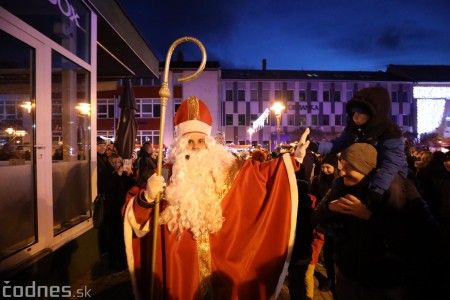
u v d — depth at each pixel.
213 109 31.34
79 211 4.68
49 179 3.70
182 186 2.18
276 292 2.26
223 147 2.49
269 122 34.16
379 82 34.66
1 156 3.10
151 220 2.22
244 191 2.37
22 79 3.36
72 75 4.51
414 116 34.72
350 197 1.90
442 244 1.79
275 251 2.29
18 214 3.25
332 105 34.72
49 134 3.71
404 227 1.84
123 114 5.76
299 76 35.78
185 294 2.10
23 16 3.37
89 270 4.77
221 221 2.21
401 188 1.88
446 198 3.91
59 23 4.06
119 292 4.11
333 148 2.66
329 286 4.20
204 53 2.19
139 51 7.18
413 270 1.87
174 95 31.44
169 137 30.97
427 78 35.25
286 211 2.33
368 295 1.93
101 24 5.39
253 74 36.78
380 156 2.05
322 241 3.71
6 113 3.16
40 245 3.51
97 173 5.17
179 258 2.14
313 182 4.36
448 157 4.14
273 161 2.50
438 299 1.83
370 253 1.90
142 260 2.30
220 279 2.16
